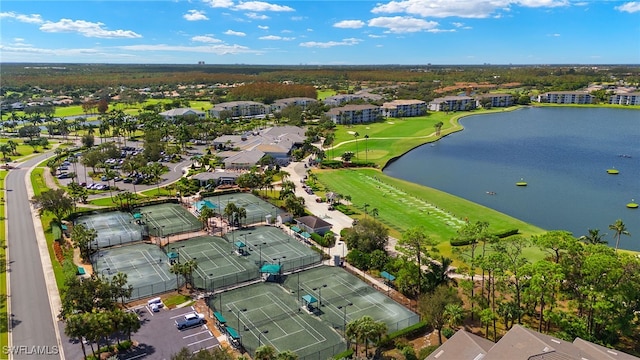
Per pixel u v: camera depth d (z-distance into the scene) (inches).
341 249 5605.3
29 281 4660.4
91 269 4975.4
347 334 3361.2
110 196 7657.5
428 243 4456.2
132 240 5816.9
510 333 3186.5
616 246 5679.1
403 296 4530.0
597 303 3474.4
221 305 4298.7
